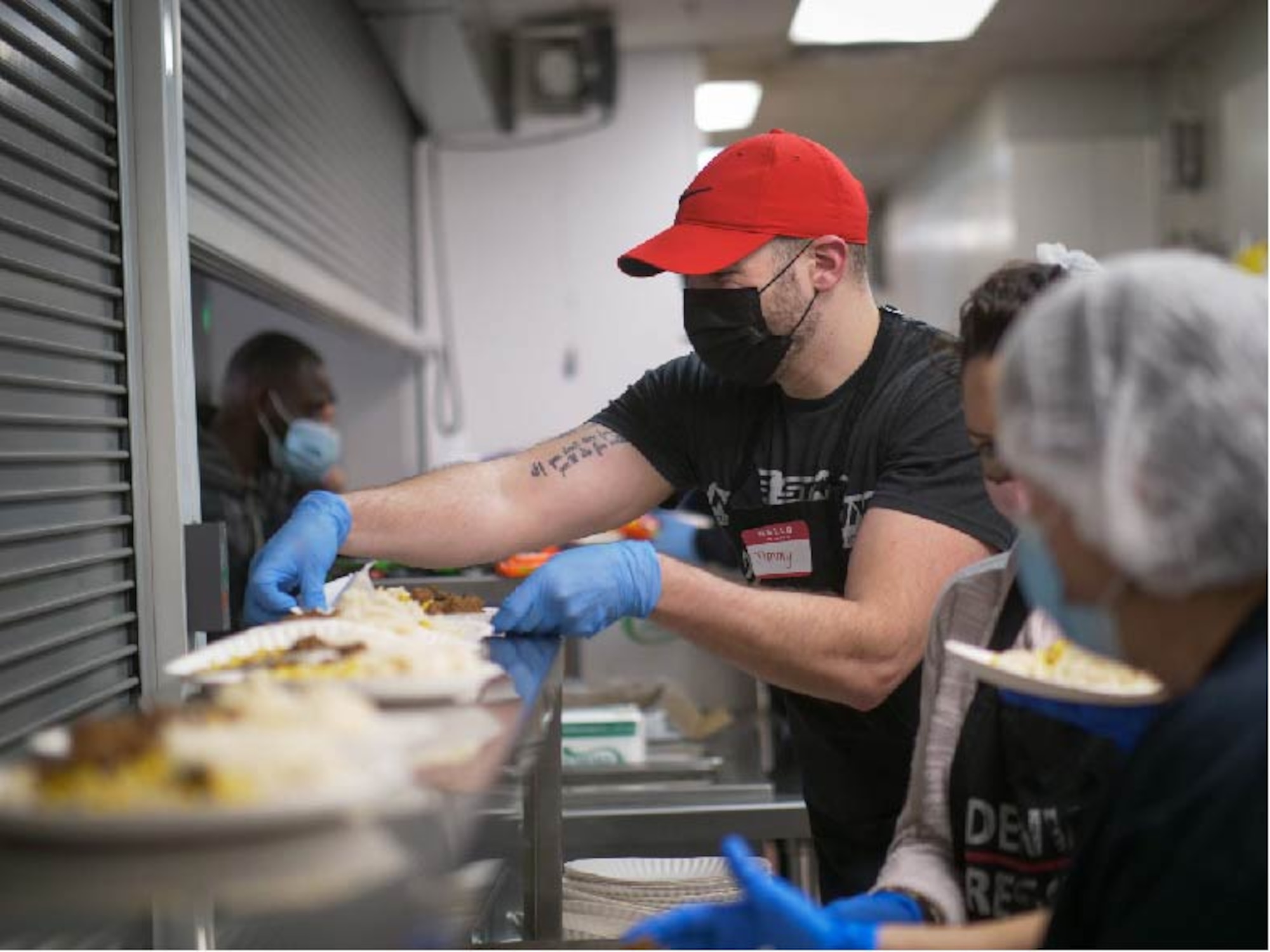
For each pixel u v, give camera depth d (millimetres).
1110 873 928
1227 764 865
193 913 729
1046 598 998
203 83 2418
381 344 4684
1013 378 940
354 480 5148
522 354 5426
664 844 2381
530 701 1063
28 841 709
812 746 2076
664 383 2215
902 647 1779
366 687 1037
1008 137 6172
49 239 1680
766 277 1906
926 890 1361
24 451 1587
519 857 1792
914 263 8586
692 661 3131
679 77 5422
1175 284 894
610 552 1597
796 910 1104
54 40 1723
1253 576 891
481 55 4551
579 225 5406
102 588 1815
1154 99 6137
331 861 698
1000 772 1395
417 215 5285
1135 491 867
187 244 2105
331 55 3645
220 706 893
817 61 5762
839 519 2029
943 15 5223
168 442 1986
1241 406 853
